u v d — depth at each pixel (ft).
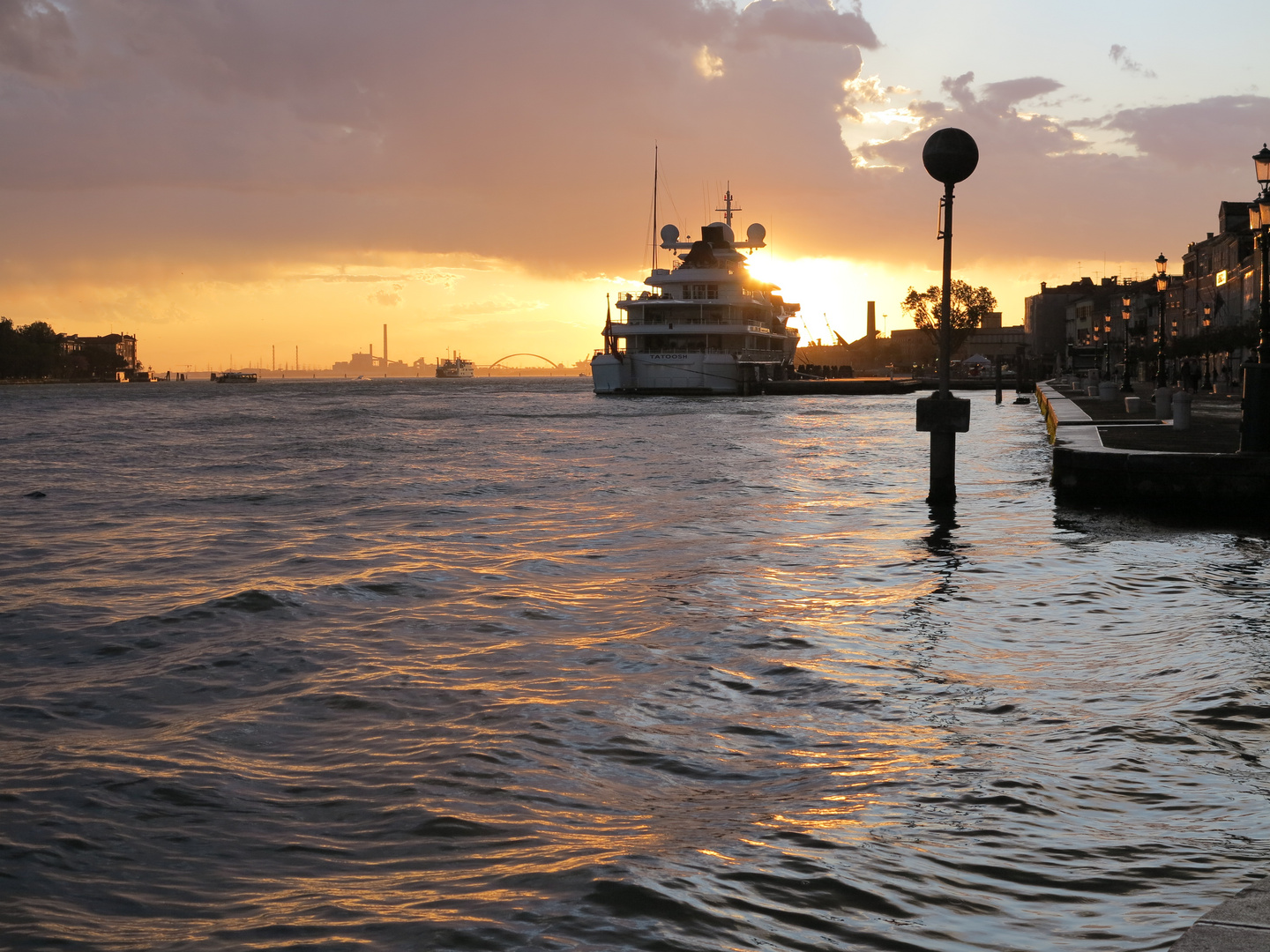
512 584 44.70
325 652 32.78
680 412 290.76
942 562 49.44
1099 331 547.08
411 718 25.54
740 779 20.94
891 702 26.25
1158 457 69.15
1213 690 26.45
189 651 33.35
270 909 15.67
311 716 25.93
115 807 19.84
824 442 155.43
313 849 17.89
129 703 27.43
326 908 15.61
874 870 16.42
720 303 377.09
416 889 16.16
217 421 272.10
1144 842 17.42
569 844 17.69
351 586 44.27
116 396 593.42
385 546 58.23
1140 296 444.55
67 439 194.49
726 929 14.49
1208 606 38.27
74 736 24.58
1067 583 43.70
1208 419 116.06
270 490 94.53
